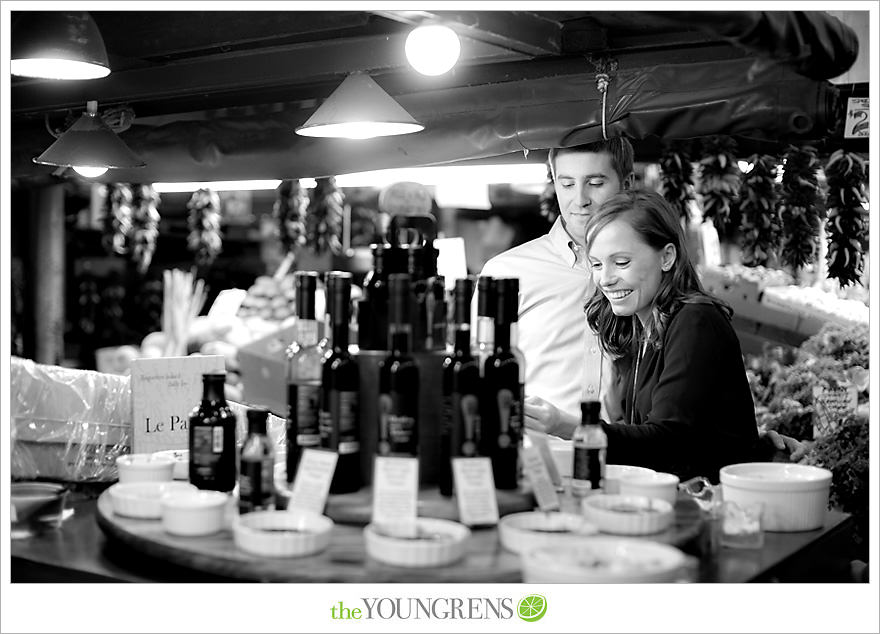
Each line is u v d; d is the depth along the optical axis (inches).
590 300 140.4
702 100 128.6
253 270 328.2
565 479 105.9
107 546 99.4
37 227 272.5
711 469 121.0
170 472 108.2
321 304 165.3
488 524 90.5
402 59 141.0
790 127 124.0
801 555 98.3
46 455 121.7
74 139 145.6
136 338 311.0
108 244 244.7
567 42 135.7
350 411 94.3
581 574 75.6
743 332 202.5
